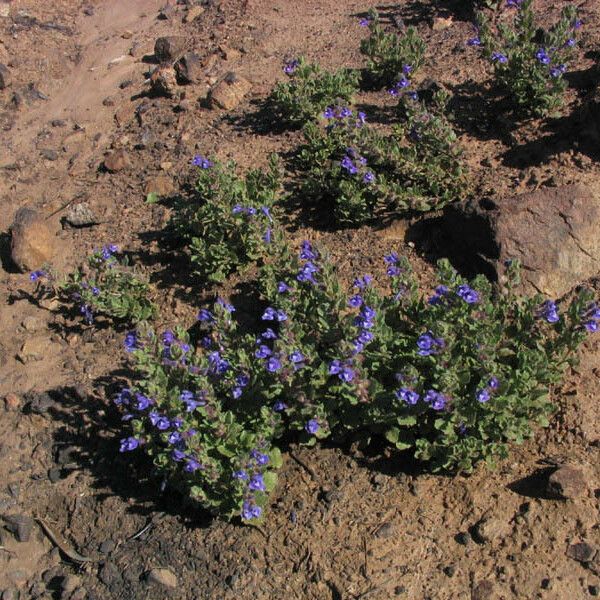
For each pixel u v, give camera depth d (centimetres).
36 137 137
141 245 112
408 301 88
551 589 75
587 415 84
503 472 82
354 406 85
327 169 108
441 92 109
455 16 136
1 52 154
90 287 104
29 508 95
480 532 78
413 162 104
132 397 88
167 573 85
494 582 76
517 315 84
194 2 163
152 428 88
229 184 104
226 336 90
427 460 83
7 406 101
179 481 86
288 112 122
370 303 85
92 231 117
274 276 98
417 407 80
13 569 92
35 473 96
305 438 86
